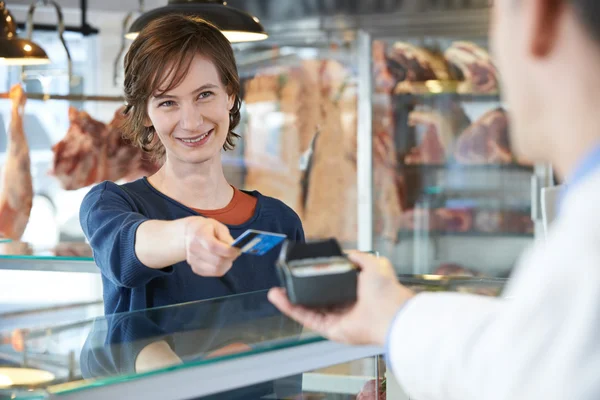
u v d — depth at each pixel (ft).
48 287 11.55
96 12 15.51
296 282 2.91
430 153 15.24
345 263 2.97
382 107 15.16
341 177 15.24
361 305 2.86
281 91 15.25
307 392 4.58
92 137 13.48
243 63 15.31
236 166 15.56
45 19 15.62
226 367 3.69
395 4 14.60
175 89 6.08
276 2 14.89
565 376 1.93
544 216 7.30
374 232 15.34
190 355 3.69
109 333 4.15
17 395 3.24
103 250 5.46
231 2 14.90
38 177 15.16
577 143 2.12
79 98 13.25
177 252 4.76
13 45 10.94
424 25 14.64
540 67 2.16
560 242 2.06
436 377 2.34
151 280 6.12
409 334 2.50
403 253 15.43
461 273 15.25
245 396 4.27
